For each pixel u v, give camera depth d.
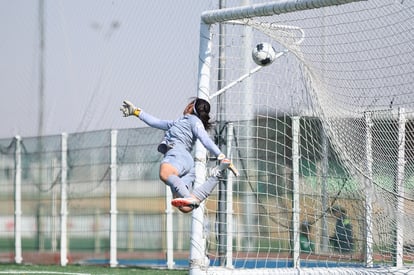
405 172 28.02
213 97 31.88
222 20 30.61
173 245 38.25
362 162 29.02
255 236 33.09
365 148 28.75
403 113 27.25
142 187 39.38
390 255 30.52
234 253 33.81
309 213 32.06
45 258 43.72
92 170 41.69
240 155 33.94
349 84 28.17
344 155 29.78
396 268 29.94
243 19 30.94
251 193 32.94
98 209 41.34
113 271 37.16
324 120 30.09
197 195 24.38
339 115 29.14
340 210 31.28
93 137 41.72
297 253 32.12
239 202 33.28
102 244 41.12
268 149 33.31
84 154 42.16
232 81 33.44
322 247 32.06
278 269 30.61
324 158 31.41
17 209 45.12
